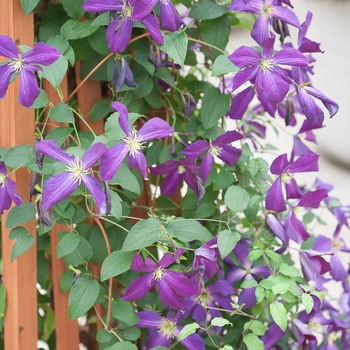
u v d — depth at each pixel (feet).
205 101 3.76
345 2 12.80
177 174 3.69
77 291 3.50
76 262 3.58
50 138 3.46
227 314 3.93
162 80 3.86
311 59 3.83
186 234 3.43
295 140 4.09
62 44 3.52
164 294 3.40
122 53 3.72
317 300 3.91
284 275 3.57
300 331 3.82
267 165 3.89
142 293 3.41
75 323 3.84
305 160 3.64
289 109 3.71
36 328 3.70
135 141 3.28
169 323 3.67
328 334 4.12
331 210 4.28
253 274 3.83
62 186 3.20
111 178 3.22
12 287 3.66
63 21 3.68
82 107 3.78
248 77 3.45
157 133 3.31
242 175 3.89
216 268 3.50
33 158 3.40
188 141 3.84
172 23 3.41
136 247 3.34
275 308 3.42
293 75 3.64
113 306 3.59
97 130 3.81
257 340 3.51
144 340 3.89
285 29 3.67
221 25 3.76
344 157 10.46
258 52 3.43
